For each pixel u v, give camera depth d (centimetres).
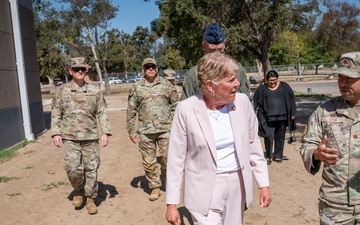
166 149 543
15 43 1071
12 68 1044
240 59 3072
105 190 600
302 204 502
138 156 845
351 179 252
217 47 359
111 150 914
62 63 6450
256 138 278
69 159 481
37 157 864
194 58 3152
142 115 537
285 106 715
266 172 277
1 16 992
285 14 2034
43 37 4022
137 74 6141
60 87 490
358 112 255
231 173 261
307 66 5844
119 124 1382
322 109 269
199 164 257
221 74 246
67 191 600
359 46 4075
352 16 4006
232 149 260
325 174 265
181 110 261
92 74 6172
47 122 1556
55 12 3788
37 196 577
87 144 493
